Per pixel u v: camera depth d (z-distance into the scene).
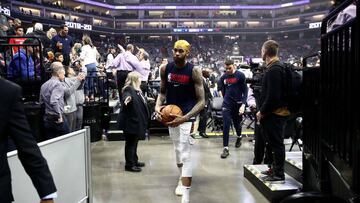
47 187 1.53
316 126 3.26
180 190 4.16
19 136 1.49
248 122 10.71
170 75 3.73
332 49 2.64
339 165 2.45
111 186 4.54
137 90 5.25
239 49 44.94
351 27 2.10
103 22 44.88
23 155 1.50
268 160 4.55
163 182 4.71
